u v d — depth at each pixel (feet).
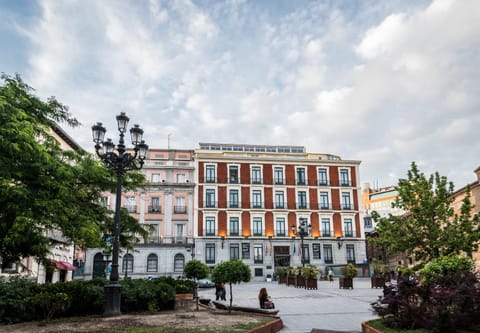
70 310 38.70
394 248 55.57
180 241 153.69
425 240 54.60
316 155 184.24
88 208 46.50
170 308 45.75
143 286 44.32
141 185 57.72
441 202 54.85
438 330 27.32
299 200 166.40
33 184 38.34
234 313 41.19
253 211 161.17
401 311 29.63
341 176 172.24
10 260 41.55
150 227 55.01
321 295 69.00
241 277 42.09
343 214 166.50
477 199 89.61
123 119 44.47
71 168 43.47
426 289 29.68
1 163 35.42
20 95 41.47
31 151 36.94
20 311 34.88
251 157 168.14
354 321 40.09
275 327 34.60
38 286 39.14
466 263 36.06
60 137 82.79
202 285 108.78
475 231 52.21
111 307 38.17
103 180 48.75
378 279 86.22
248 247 156.25
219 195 161.27
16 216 34.99
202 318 36.24
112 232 49.98
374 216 59.67
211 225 157.48
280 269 118.21
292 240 159.12
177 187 159.33
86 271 140.97
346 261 160.25
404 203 57.47
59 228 41.04
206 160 164.66
